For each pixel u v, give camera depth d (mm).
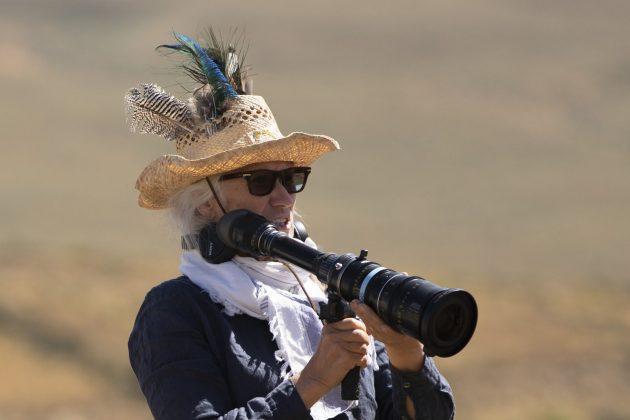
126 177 173000
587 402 61469
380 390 11047
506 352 70062
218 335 10203
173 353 10031
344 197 167000
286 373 10188
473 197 171250
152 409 10055
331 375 9547
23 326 67250
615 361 69250
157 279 80562
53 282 75688
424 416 10102
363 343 9586
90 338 66938
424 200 168125
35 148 186125
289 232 11031
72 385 60125
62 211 148625
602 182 184875
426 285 8859
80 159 182375
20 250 83062
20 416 54188
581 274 126688
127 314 71875
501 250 140000
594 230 153500
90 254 84250
